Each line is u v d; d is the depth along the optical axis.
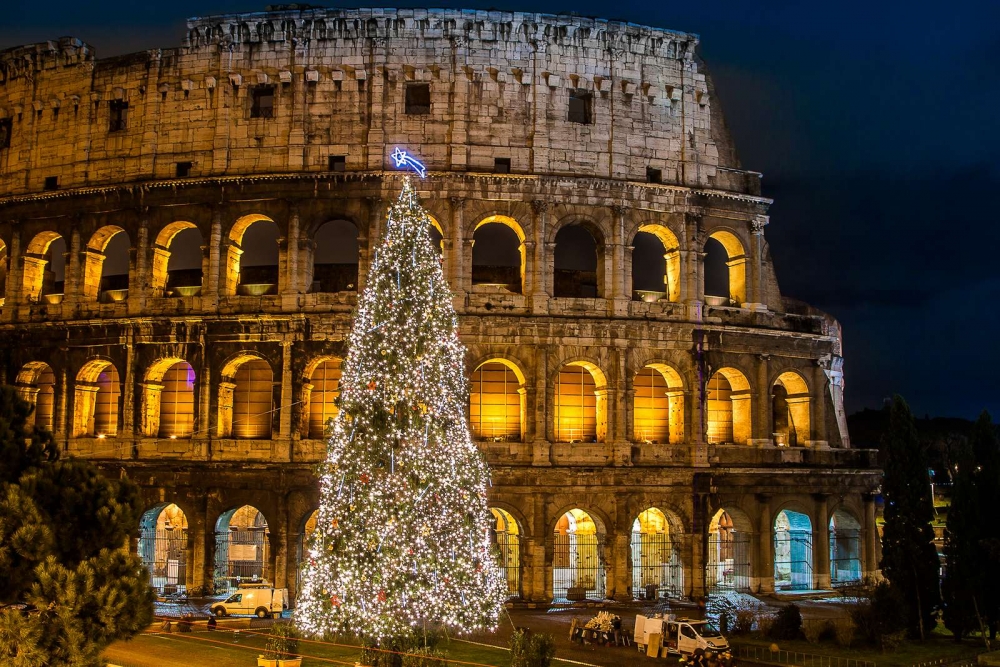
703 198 74.88
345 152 71.38
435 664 43.88
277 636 45.56
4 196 75.38
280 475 67.75
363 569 46.66
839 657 51.84
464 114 71.62
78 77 76.62
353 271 76.25
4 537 27.53
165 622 56.97
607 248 72.25
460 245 70.12
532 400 69.31
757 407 74.31
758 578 72.31
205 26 73.94
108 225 73.75
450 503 48.31
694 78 76.38
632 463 70.25
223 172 72.00
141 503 33.50
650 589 69.81
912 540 58.50
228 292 71.56
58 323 72.06
